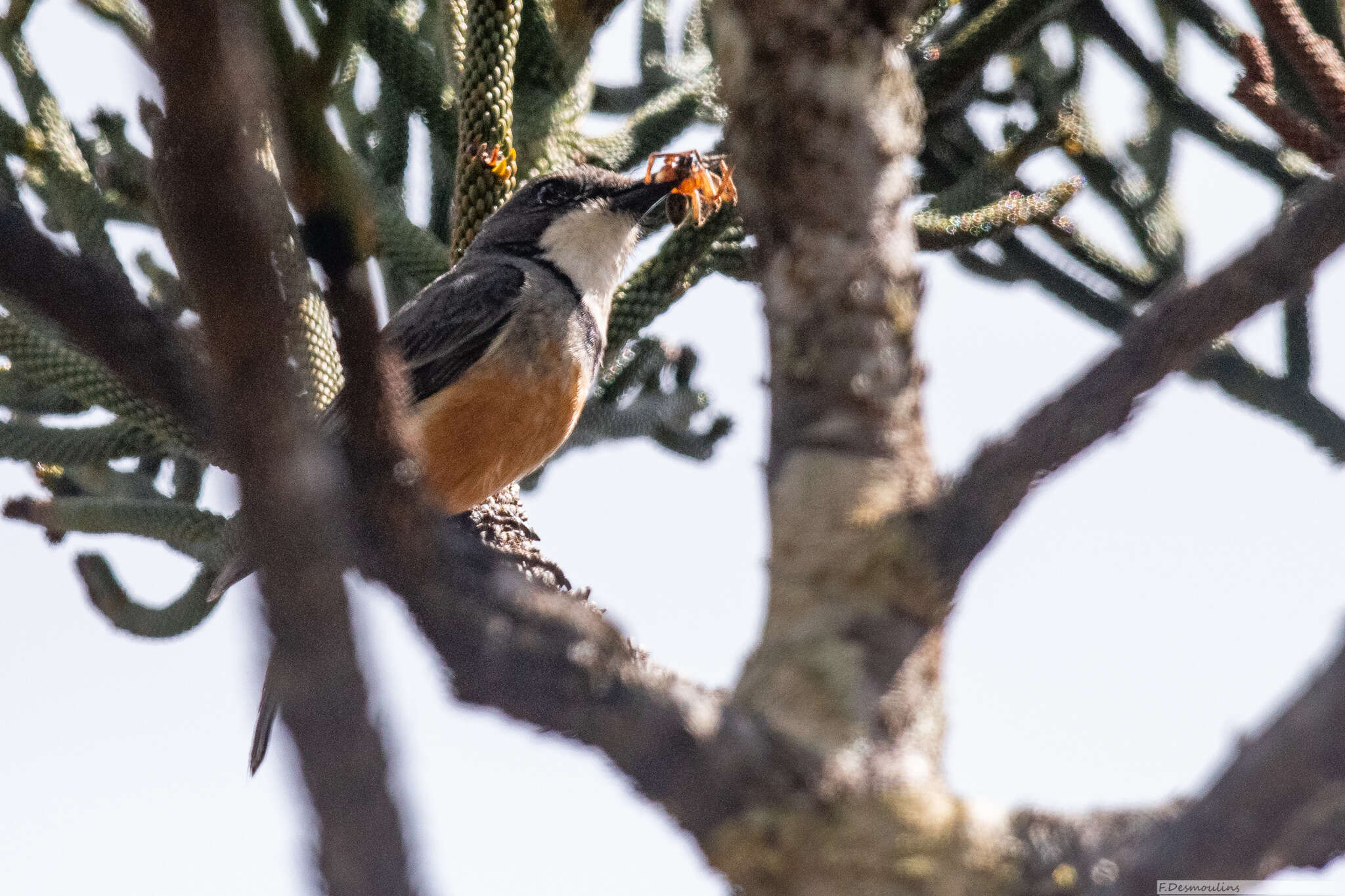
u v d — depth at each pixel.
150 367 3.96
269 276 3.55
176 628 11.43
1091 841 4.81
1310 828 4.46
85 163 11.23
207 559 11.30
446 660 4.65
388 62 11.70
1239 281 5.14
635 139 12.91
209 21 3.32
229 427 3.59
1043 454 5.24
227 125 3.42
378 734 3.66
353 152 11.95
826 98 5.50
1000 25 11.03
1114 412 5.20
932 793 4.93
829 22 5.51
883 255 5.54
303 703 3.60
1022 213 11.46
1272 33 8.90
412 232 11.66
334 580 3.63
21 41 11.26
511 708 4.71
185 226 3.46
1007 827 4.87
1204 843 4.51
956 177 13.71
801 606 5.29
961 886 4.75
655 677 4.86
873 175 5.55
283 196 4.36
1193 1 13.73
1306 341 13.08
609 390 12.54
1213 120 13.84
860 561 5.27
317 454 3.67
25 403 11.84
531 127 11.90
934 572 5.24
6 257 3.83
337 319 4.23
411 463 4.39
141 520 10.99
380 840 3.64
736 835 4.86
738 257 11.25
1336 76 8.70
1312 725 4.33
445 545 4.55
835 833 4.82
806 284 5.54
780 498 5.49
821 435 5.48
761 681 5.20
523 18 11.78
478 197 10.20
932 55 11.12
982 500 5.25
